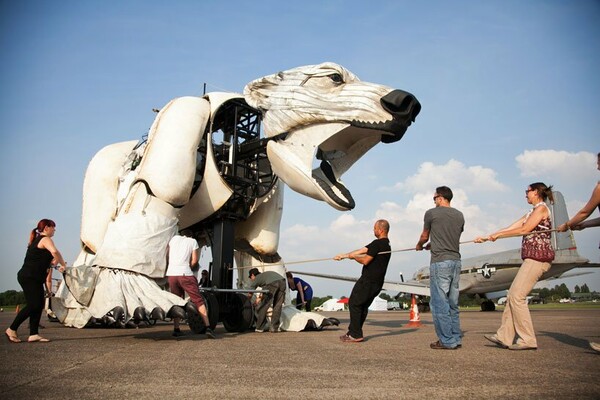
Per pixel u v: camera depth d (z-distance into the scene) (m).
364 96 7.16
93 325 10.02
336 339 6.89
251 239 9.07
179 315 6.10
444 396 2.96
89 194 10.52
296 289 12.05
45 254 6.26
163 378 3.56
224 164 8.47
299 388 3.20
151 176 7.29
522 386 3.26
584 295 112.00
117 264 6.67
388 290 20.19
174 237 6.71
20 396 2.95
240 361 4.48
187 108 8.05
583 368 4.04
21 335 7.54
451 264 5.49
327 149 7.84
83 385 3.29
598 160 4.73
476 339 6.96
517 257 27.73
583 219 4.82
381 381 3.45
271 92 8.05
